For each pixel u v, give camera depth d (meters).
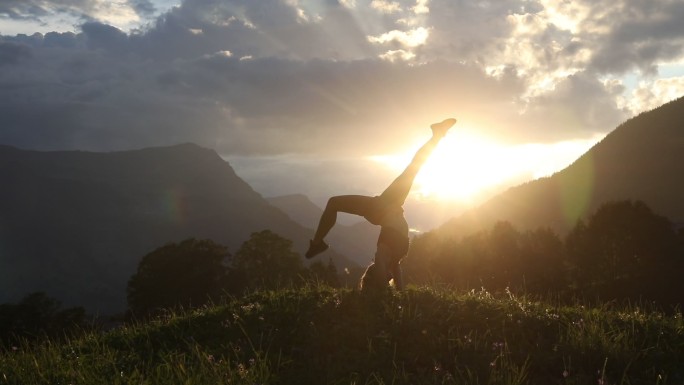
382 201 9.54
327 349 7.79
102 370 7.12
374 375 6.88
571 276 72.81
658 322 8.52
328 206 9.62
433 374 6.89
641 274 63.94
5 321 55.91
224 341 8.28
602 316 8.77
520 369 7.15
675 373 6.98
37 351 8.20
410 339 7.90
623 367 7.11
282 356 7.62
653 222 69.81
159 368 6.74
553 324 8.51
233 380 6.22
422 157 9.50
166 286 70.81
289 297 9.88
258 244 73.00
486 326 8.39
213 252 74.81
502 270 76.38
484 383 6.78
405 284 10.59
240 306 9.87
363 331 8.14
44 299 60.28
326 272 66.81
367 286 9.41
